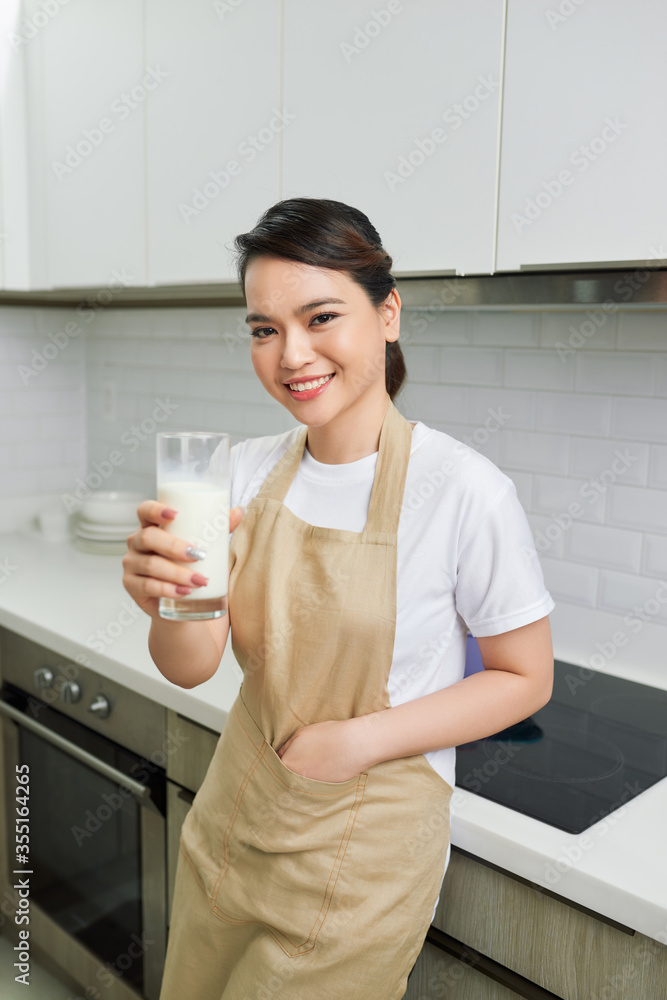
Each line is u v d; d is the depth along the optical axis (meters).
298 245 0.85
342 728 0.91
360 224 0.92
